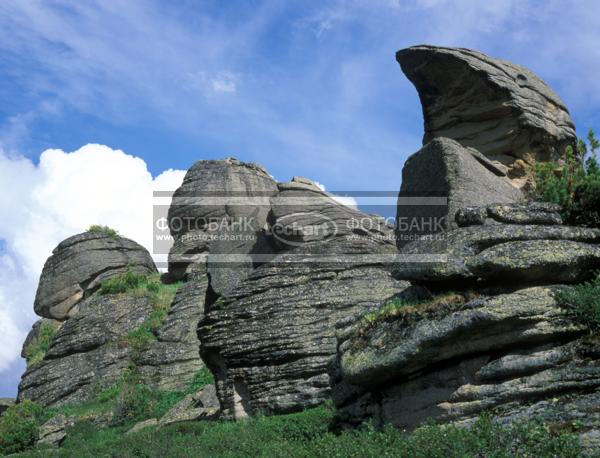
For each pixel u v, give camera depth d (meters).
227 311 21.78
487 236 12.04
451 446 9.92
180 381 36.81
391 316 12.59
